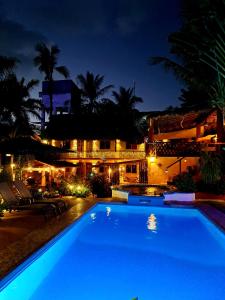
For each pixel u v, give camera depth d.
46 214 11.61
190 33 12.98
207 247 9.63
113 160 38.00
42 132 38.28
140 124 41.91
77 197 18.62
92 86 49.38
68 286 6.62
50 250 7.85
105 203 16.23
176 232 11.59
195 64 17.73
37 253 6.96
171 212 15.16
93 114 44.75
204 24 11.76
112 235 11.06
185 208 14.98
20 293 5.88
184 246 9.73
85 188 19.09
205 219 12.86
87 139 36.16
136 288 6.56
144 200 16.27
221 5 10.78
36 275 6.73
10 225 10.11
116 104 49.41
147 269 7.68
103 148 39.66
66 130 38.28
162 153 27.34
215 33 11.34
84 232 11.47
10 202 11.96
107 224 12.81
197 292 6.36
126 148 39.56
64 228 9.62
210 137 24.64
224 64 11.49
